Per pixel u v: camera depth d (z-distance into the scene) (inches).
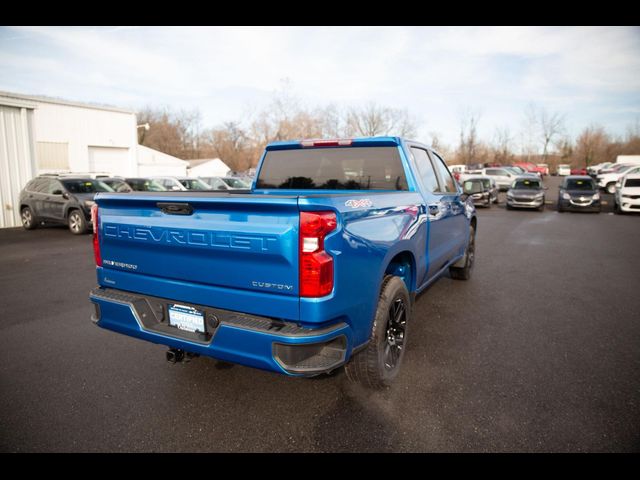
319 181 167.9
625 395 119.5
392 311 123.4
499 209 830.5
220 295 97.0
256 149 1925.4
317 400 118.8
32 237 452.1
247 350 91.5
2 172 533.3
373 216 107.0
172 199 100.1
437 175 182.5
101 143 1002.1
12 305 209.6
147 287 110.7
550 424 105.8
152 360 145.4
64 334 170.4
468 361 142.5
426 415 110.7
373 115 2428.6
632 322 181.3
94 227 121.2
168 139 2928.2
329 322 92.6
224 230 92.9
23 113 550.6
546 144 2815.0
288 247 86.4
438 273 185.9
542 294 227.0
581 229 527.5
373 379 116.0
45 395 121.6
